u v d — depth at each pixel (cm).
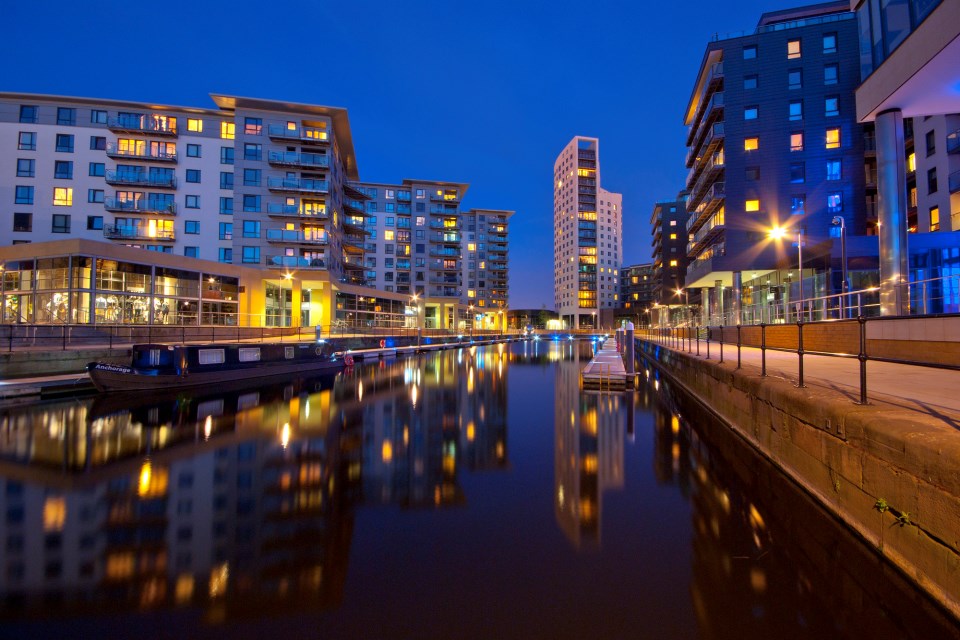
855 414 537
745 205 3784
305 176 5391
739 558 556
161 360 2017
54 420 1409
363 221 7200
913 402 579
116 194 5047
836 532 574
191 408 1647
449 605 462
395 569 539
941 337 1038
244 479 885
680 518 688
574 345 7862
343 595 481
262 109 5234
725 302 3812
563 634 414
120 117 5125
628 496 791
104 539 623
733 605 458
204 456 1041
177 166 5175
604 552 579
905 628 416
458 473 933
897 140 1570
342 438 1229
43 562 556
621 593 482
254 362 2464
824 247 2783
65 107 5038
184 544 606
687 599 470
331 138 5434
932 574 402
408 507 744
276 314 4822
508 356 4881
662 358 3138
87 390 1859
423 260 8650
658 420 1470
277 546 602
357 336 4584
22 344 2317
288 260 5100
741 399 1059
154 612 450
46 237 4884
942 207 3200
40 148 4953
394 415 1567
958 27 1138
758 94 3831
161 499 776
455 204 8988
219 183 5241
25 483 852
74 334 2595
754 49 3878
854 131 3650
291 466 973
